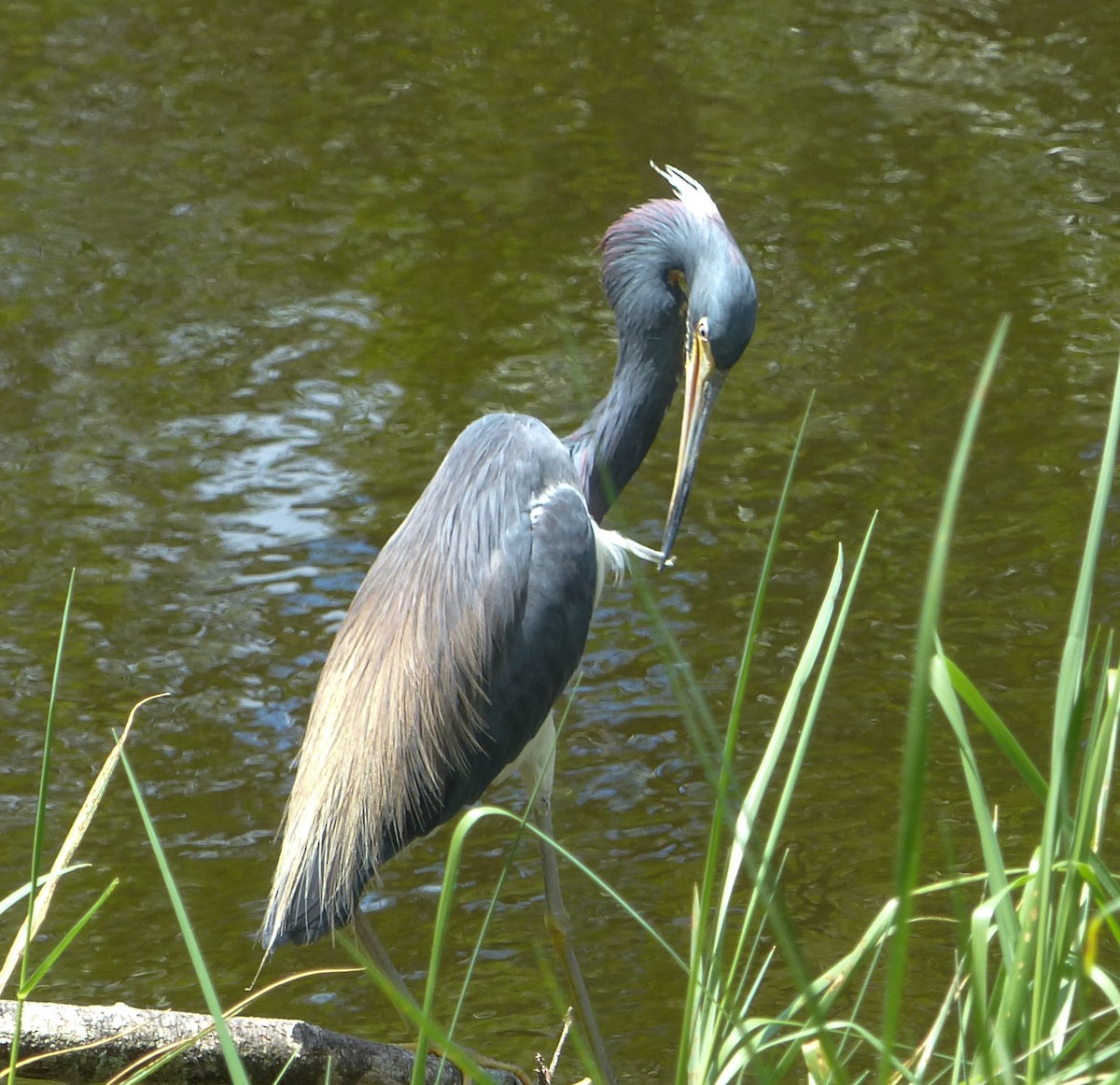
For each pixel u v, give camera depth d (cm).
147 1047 539
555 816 1082
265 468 1485
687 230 799
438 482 737
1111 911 388
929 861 1031
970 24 2578
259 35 2575
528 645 716
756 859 433
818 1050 482
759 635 1256
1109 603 1277
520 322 1747
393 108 2303
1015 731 1139
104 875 1026
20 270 1853
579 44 2528
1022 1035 443
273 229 1966
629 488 1456
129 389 1619
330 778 668
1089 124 2219
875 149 2152
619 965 957
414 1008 382
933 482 1453
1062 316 1731
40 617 1271
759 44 2519
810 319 1750
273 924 645
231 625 1268
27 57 2470
